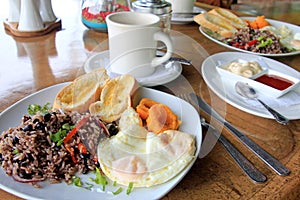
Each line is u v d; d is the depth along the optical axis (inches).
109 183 20.4
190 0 52.1
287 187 21.3
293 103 30.9
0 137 22.9
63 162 21.2
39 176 20.4
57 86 29.9
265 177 22.1
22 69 35.5
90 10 45.5
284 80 34.0
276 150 24.9
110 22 32.4
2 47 40.7
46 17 46.8
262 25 49.8
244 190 21.0
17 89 31.5
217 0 79.6
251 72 34.0
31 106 26.6
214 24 47.8
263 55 41.0
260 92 32.6
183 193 20.7
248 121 28.4
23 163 20.7
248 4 87.2
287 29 48.5
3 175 20.3
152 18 34.8
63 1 59.5
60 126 23.0
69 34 45.8
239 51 42.7
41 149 21.5
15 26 44.7
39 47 41.3
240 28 48.6
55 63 37.2
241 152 24.5
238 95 31.9
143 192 19.8
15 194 19.2
